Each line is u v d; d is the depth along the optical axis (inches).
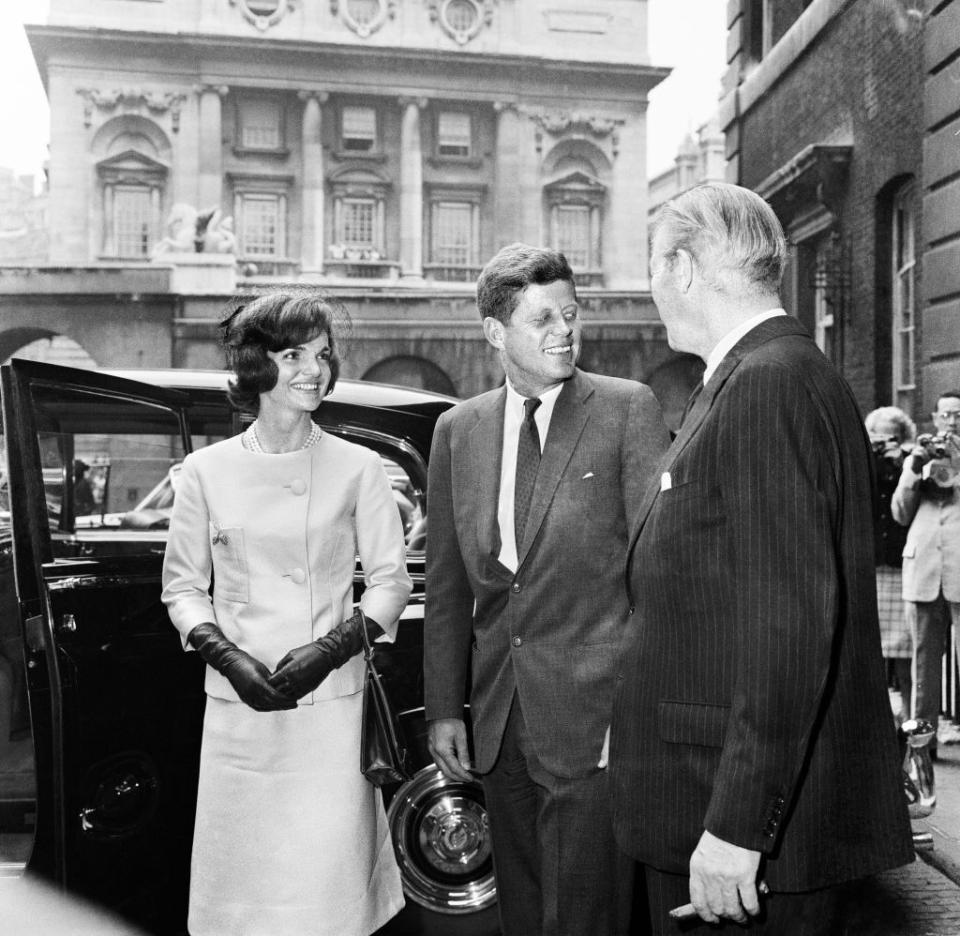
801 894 67.2
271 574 94.3
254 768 93.0
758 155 580.4
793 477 62.3
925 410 371.2
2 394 100.6
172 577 96.7
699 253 70.7
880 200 436.5
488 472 98.8
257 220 1515.7
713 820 61.9
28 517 99.3
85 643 100.9
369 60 1514.5
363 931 94.3
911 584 207.8
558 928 93.2
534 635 94.0
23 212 1838.1
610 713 91.4
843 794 65.0
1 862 107.1
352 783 94.6
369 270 1530.5
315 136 1508.4
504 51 1573.6
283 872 92.2
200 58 1473.9
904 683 224.2
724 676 66.9
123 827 104.0
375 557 98.1
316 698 93.8
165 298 1116.5
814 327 523.8
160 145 1482.5
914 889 148.0
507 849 100.5
